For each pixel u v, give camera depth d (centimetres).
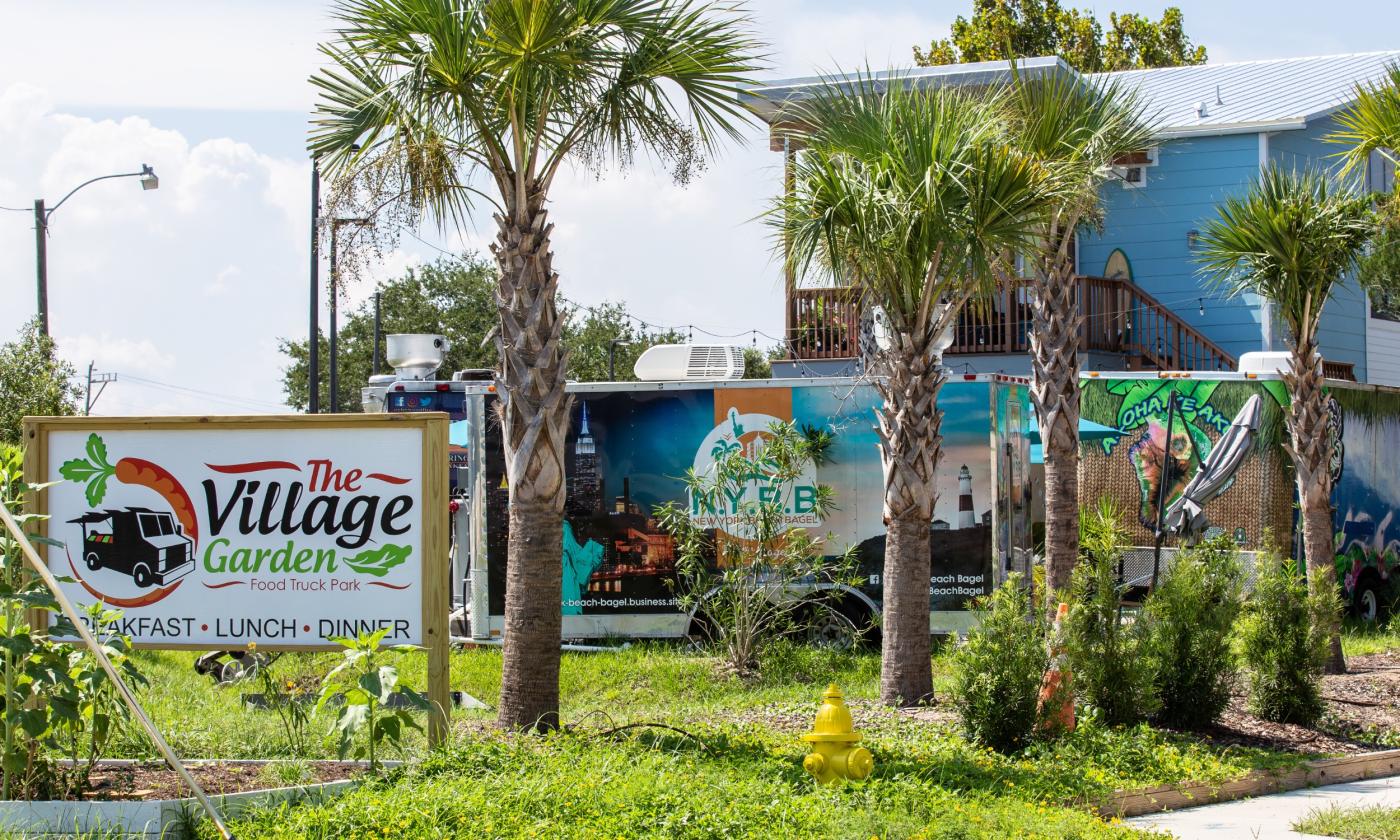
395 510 913
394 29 898
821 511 1541
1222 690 1106
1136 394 1903
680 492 1566
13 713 717
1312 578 1208
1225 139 2441
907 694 1147
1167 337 2422
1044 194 1119
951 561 1521
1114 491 1906
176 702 1138
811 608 1529
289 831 689
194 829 709
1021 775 895
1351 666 1471
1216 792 937
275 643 920
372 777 793
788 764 867
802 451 1512
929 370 1158
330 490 919
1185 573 1127
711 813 718
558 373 947
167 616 927
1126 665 1066
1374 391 2047
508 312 944
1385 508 2069
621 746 883
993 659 984
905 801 786
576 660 1459
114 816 705
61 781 770
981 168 1092
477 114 925
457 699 1256
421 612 906
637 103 980
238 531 927
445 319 5428
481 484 1573
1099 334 2353
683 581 1557
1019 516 1570
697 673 1397
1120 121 1294
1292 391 1459
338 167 929
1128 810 882
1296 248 1404
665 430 1573
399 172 909
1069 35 4406
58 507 936
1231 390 1848
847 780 815
